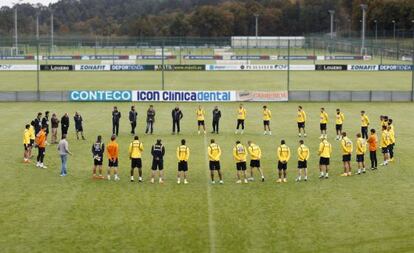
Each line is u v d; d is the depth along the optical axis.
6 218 22.25
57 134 41.66
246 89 72.25
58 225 21.45
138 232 20.69
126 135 41.41
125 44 146.12
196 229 20.98
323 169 30.38
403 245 19.45
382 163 32.28
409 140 39.28
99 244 19.53
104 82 82.56
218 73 99.38
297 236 20.28
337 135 40.12
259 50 139.75
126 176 29.19
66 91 61.34
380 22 166.00
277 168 30.92
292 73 100.00
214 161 27.56
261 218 22.25
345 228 21.11
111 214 22.78
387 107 56.88
